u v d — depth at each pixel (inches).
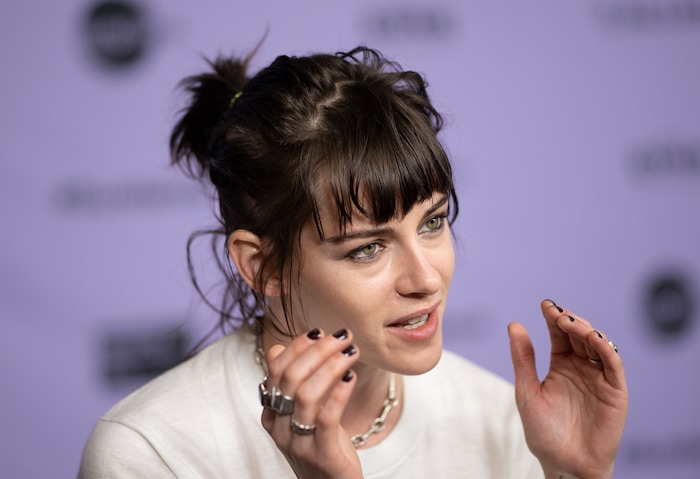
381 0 249.1
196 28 242.4
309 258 116.0
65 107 240.2
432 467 138.1
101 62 240.7
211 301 220.8
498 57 255.8
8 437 246.4
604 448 124.6
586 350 125.4
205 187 148.4
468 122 255.1
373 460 133.3
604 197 263.6
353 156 110.6
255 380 134.1
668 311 270.7
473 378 147.9
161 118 243.3
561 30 258.2
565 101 259.6
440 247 118.6
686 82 265.3
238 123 124.3
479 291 260.5
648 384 272.4
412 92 124.6
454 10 252.8
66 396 247.6
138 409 131.2
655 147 265.4
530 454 142.8
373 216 110.8
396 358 117.2
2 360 244.1
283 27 245.3
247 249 124.5
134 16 240.4
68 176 241.9
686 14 264.5
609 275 265.7
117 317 247.0
